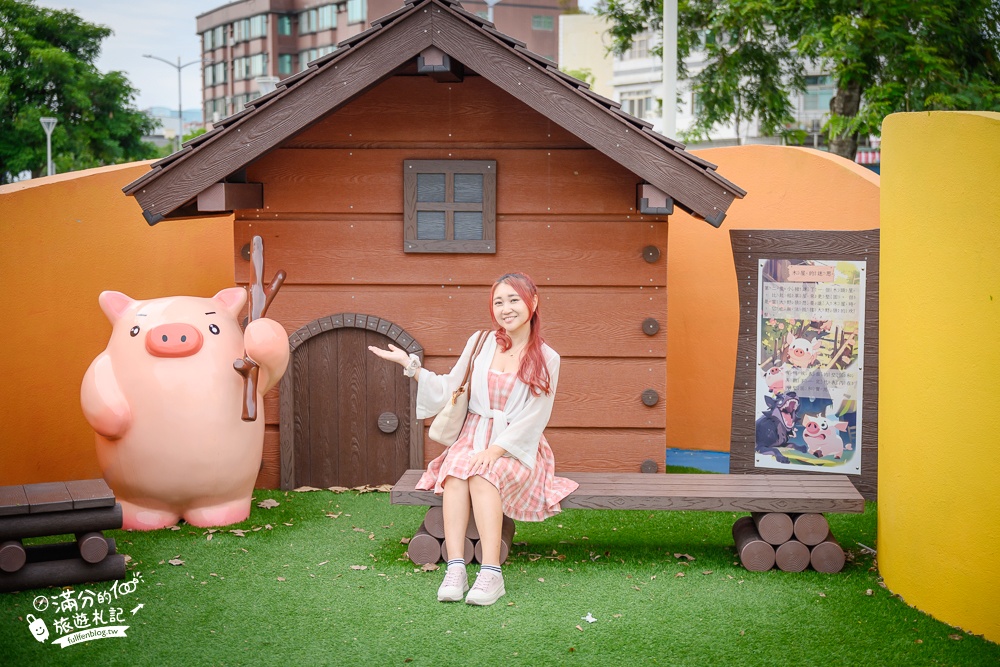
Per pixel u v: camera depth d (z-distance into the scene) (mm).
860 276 6309
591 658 3887
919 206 4312
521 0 53531
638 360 6426
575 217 6375
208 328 5543
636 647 3990
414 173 6363
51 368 6414
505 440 4742
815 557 4934
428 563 5023
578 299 6402
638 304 6387
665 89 12430
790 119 18250
